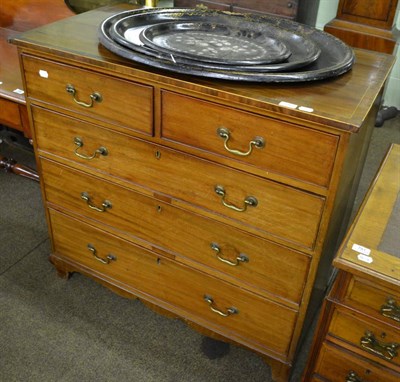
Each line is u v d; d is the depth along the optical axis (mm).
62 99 1320
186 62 1093
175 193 1301
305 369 1278
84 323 1635
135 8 1585
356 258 1034
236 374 1505
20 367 1486
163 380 1476
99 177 1420
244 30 1381
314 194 1094
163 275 1507
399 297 1016
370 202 1200
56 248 1729
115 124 1272
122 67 1138
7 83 1697
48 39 1279
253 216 1212
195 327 1543
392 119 2922
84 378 1468
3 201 2168
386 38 2107
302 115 991
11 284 1763
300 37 1301
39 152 1493
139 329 1627
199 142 1173
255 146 1098
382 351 1110
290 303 1301
